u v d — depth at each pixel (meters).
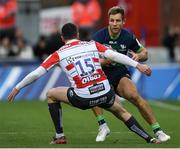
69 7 68.12
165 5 86.69
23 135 30.02
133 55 27.22
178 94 53.09
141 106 26.91
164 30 84.19
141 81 52.44
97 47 25.25
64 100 25.34
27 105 47.25
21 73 51.12
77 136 29.56
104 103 25.20
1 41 69.81
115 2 69.94
